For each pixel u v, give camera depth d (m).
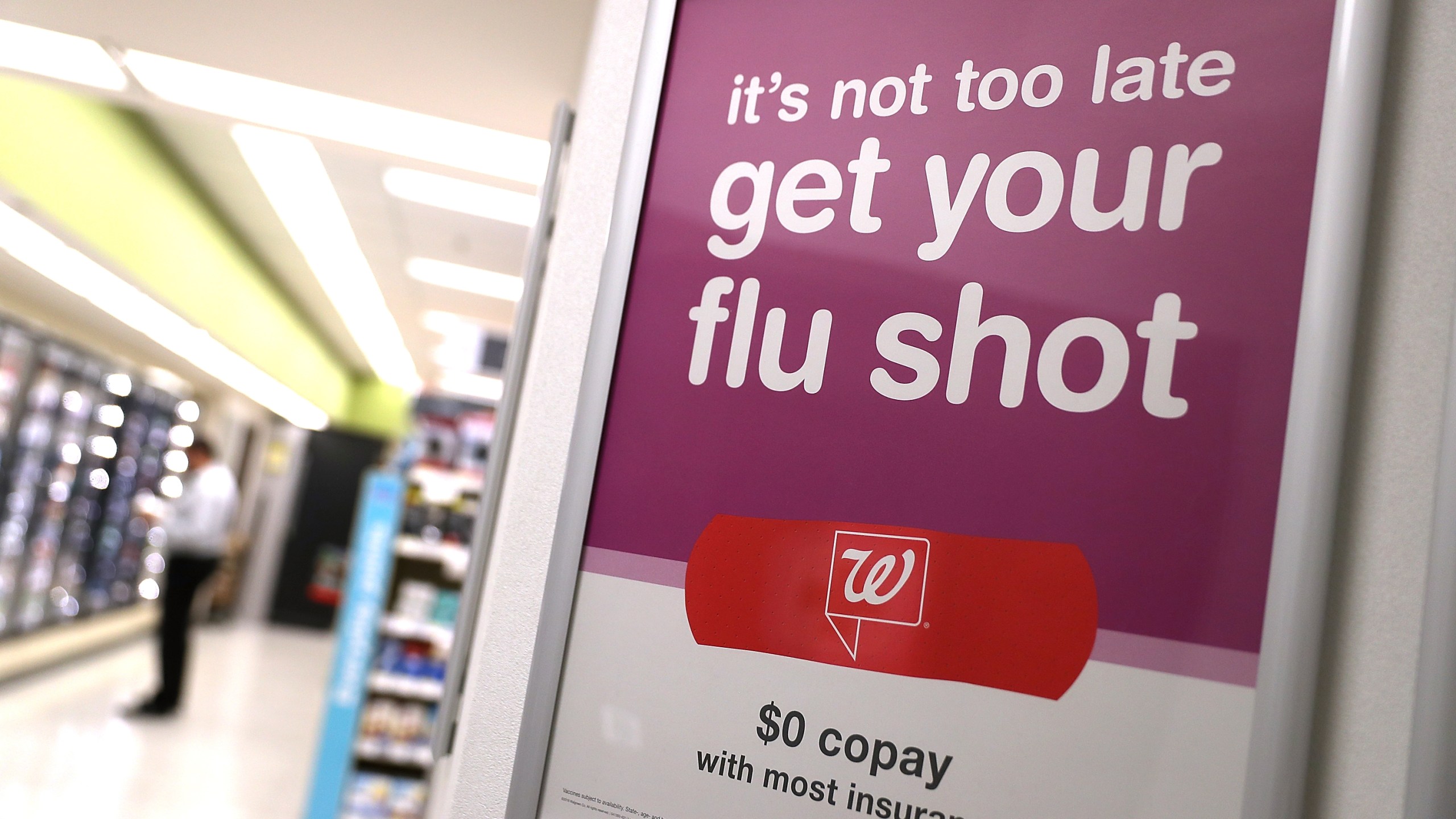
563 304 1.36
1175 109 1.07
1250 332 1.00
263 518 13.42
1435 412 0.94
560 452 1.32
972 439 1.09
